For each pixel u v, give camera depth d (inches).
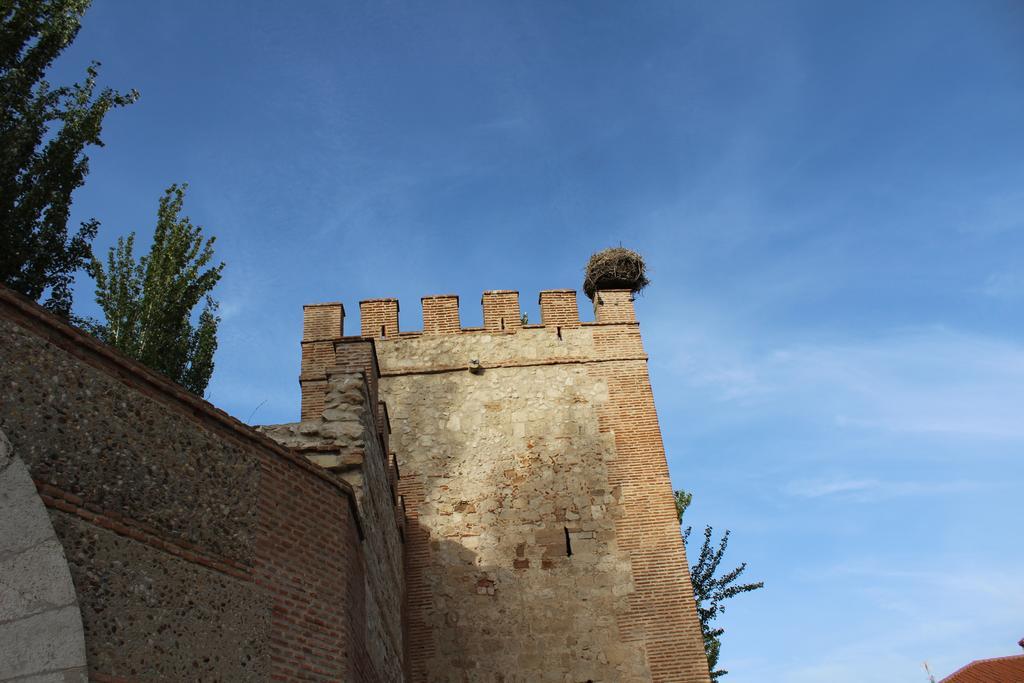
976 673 1534.2
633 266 984.9
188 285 751.7
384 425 633.6
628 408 876.0
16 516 256.8
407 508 823.1
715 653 1098.1
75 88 631.8
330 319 908.6
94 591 274.5
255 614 340.5
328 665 372.5
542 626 765.3
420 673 745.6
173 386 331.3
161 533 308.7
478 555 799.1
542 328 923.4
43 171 604.7
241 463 362.3
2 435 261.3
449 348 910.4
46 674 249.3
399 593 694.5
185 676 298.2
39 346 282.2
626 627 764.0
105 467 293.7
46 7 621.0
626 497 826.2
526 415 871.1
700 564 1149.1
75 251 616.4
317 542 394.9
